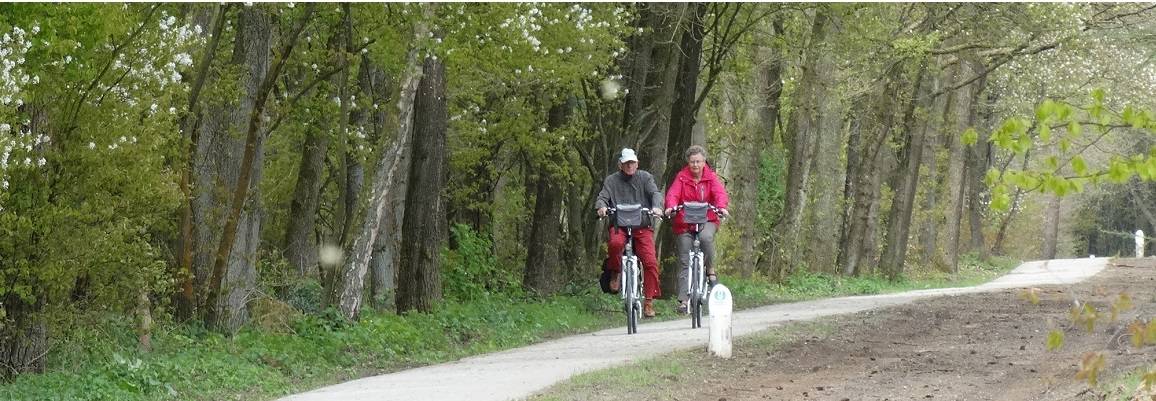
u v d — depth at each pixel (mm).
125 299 14938
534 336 21281
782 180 41344
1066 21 31844
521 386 12281
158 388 13945
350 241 19188
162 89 14055
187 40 14305
